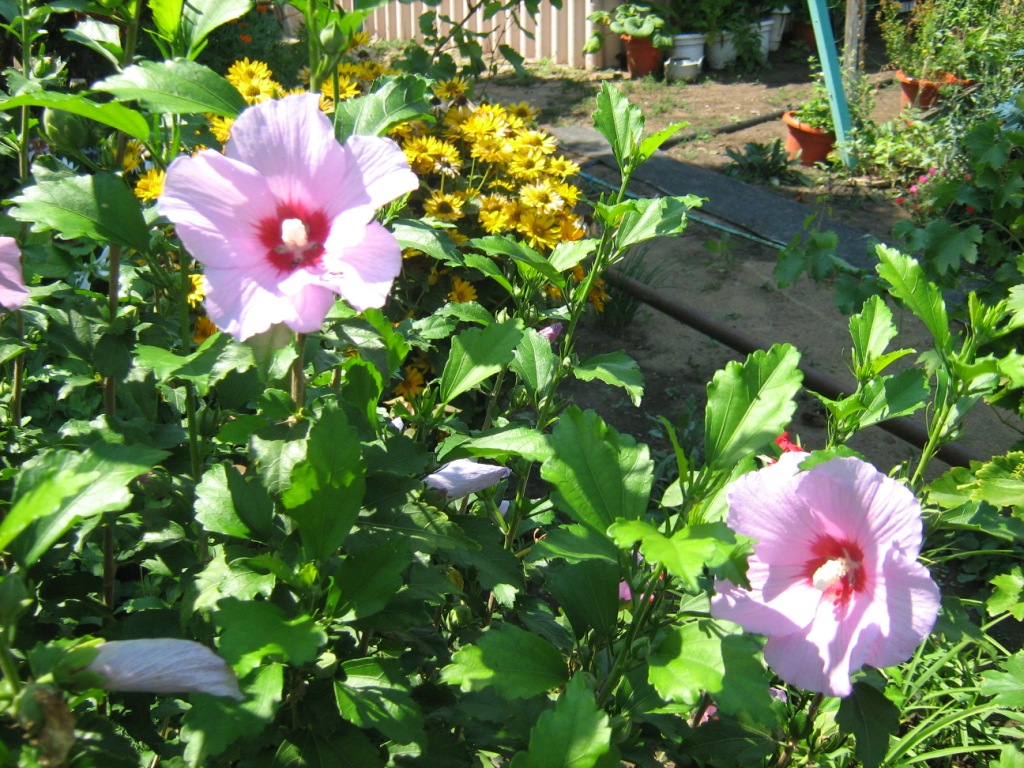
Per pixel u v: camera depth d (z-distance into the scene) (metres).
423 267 3.61
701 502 1.27
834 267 4.11
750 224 6.83
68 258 1.73
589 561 1.39
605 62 10.95
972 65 7.62
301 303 1.15
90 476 0.87
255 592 1.17
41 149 3.03
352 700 1.17
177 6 1.33
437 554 1.54
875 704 1.47
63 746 0.89
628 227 1.93
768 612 1.27
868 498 1.20
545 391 2.03
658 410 4.71
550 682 1.22
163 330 1.63
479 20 11.66
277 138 1.18
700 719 1.83
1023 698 1.69
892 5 8.77
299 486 1.12
